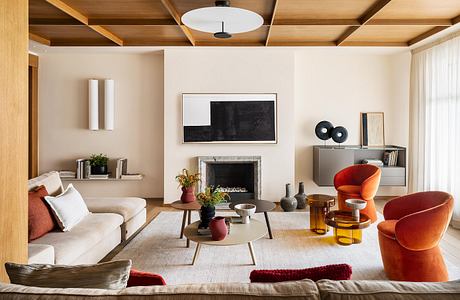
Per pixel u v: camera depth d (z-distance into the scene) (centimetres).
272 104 593
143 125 634
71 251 280
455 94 470
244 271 328
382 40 548
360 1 379
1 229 200
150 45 557
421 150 559
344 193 488
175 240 414
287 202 544
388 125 635
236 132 595
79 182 637
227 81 591
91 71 627
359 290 118
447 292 116
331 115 636
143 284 143
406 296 115
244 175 624
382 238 310
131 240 414
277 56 589
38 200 313
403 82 628
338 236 413
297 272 136
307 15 427
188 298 114
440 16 429
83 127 632
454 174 472
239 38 539
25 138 220
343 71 634
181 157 596
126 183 640
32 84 612
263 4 392
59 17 444
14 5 207
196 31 501
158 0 383
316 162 611
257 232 328
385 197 644
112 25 461
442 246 395
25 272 137
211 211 338
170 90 592
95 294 116
